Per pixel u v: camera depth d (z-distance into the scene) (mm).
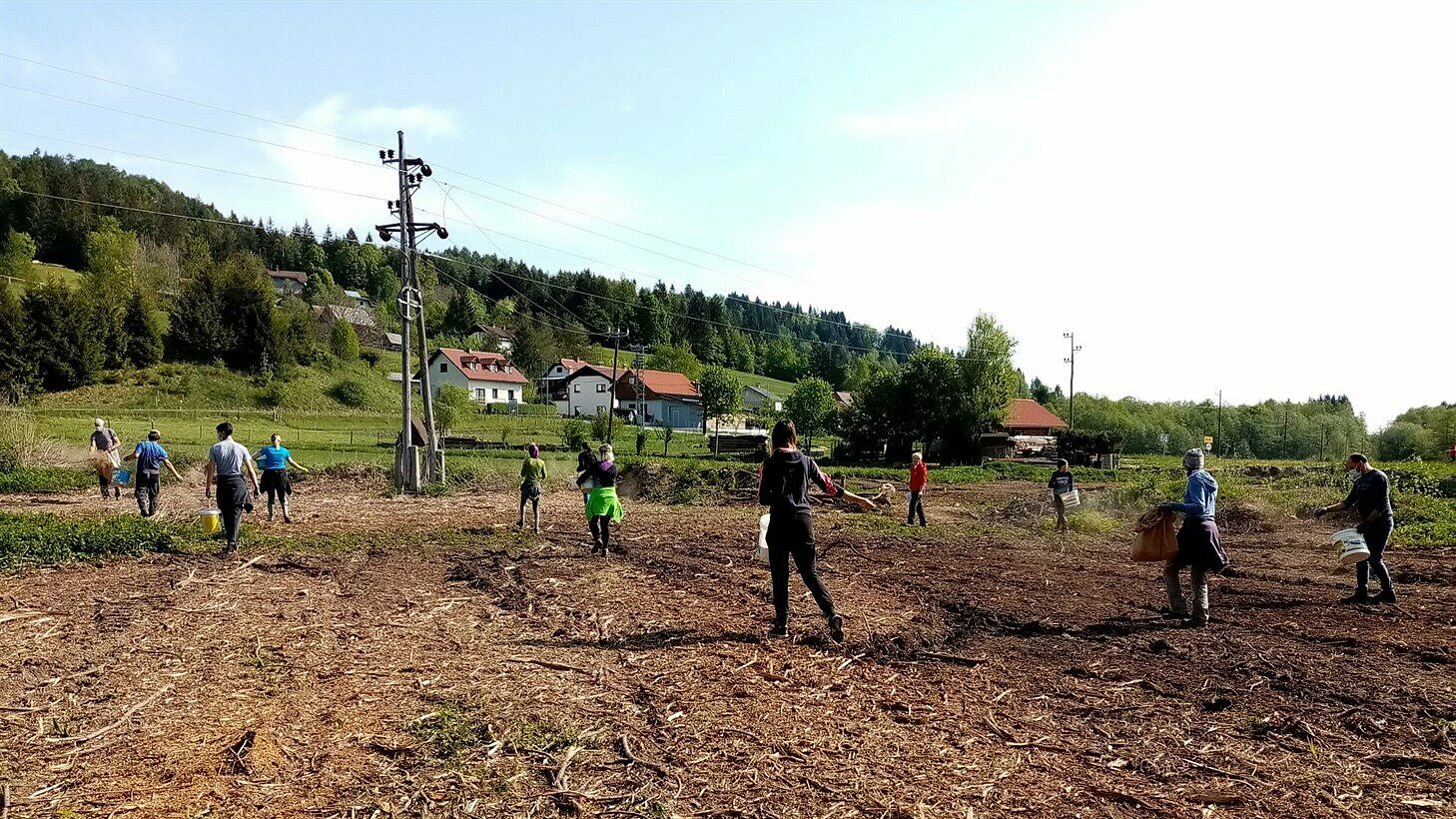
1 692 5613
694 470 24750
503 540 13359
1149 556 8164
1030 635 7484
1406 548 13641
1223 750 4836
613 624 7641
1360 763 4660
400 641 7012
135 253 85062
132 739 4801
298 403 64062
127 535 11625
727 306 163000
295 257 136500
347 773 4375
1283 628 7793
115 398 57344
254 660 6375
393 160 23578
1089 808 4102
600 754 4664
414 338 102812
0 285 60906
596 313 125812
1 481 21141
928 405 49812
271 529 14359
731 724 5141
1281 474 30859
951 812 4035
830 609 7074
